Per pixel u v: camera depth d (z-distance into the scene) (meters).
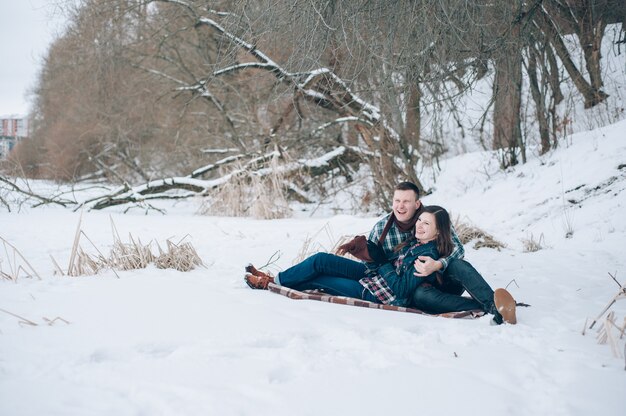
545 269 7.12
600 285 6.27
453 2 6.38
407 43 6.51
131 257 6.62
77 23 17.34
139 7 17.02
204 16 15.54
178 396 2.88
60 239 9.01
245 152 15.82
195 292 5.17
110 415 2.68
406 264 5.01
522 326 4.27
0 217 11.95
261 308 4.63
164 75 17.98
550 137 13.26
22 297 4.94
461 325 4.32
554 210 10.46
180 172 19.91
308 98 13.03
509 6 7.28
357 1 6.38
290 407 2.79
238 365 3.29
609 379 3.19
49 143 24.77
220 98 17.72
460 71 7.25
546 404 2.89
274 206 13.27
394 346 3.69
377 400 2.89
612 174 10.45
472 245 8.91
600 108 14.37
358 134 15.05
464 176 13.71
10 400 2.82
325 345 3.76
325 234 9.47
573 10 12.73
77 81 20.70
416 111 12.73
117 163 22.56
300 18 6.62
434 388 3.04
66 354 3.45
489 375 3.25
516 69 7.89
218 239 9.11
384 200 13.51
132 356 3.48
